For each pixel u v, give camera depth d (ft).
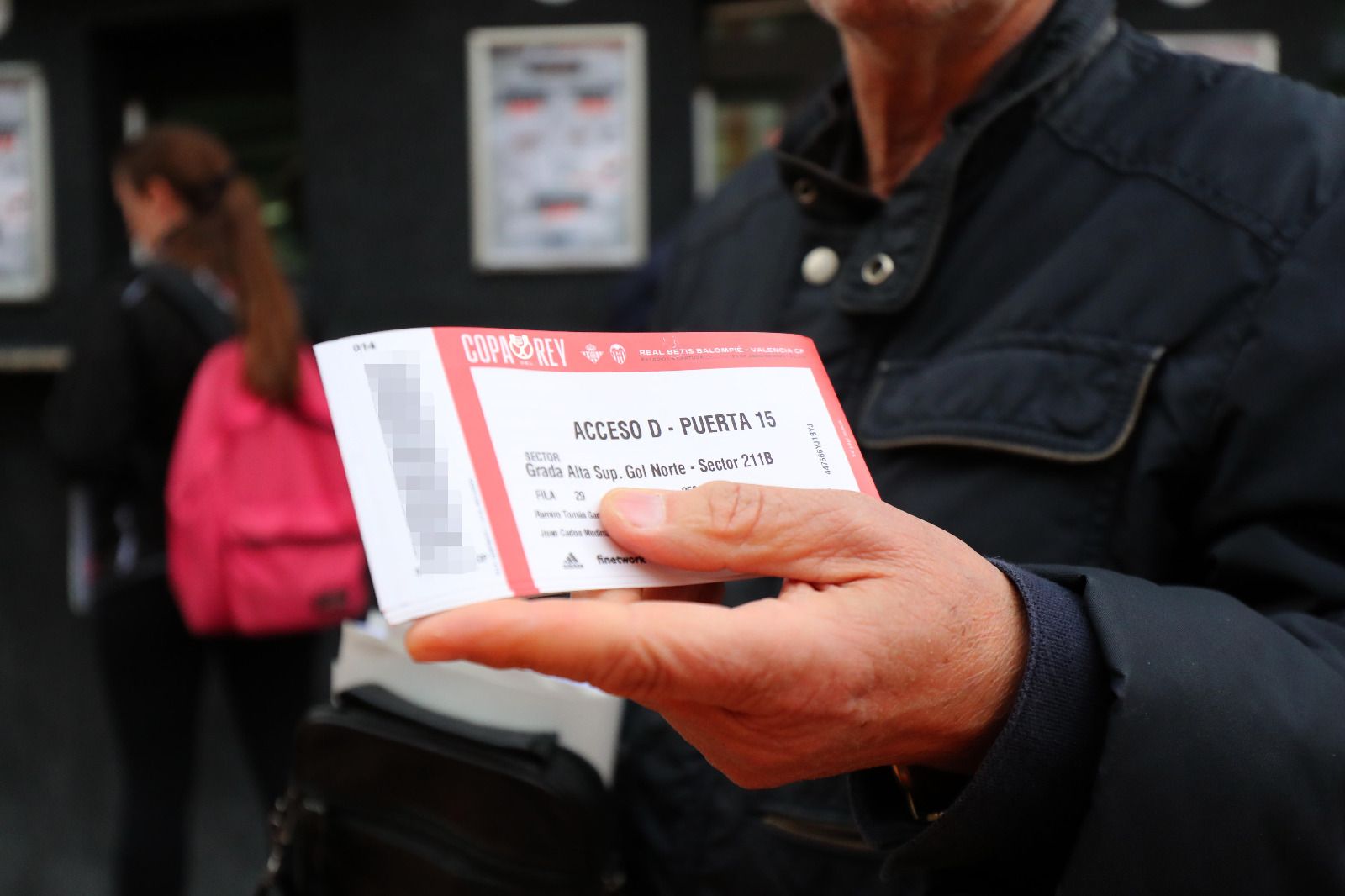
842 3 2.85
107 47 10.54
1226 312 2.47
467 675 3.22
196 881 10.30
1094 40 2.96
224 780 10.32
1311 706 1.96
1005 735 1.91
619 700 3.21
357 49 9.69
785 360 2.11
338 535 7.23
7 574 10.71
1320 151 2.52
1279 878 1.94
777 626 1.74
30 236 10.53
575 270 9.61
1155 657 1.94
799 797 2.83
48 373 10.56
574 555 1.77
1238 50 8.73
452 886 3.17
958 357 2.80
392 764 3.22
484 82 9.50
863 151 3.42
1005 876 2.12
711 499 1.82
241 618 6.95
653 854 3.14
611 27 9.37
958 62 2.96
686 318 3.80
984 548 2.62
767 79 9.65
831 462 2.06
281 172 10.53
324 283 9.91
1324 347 2.29
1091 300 2.66
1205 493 2.45
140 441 7.29
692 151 9.44
